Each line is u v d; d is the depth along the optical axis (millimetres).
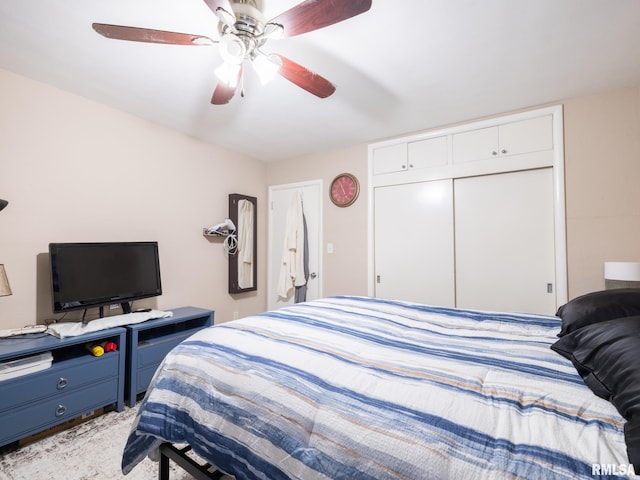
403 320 1569
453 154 2785
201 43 1363
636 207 2107
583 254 2252
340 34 1623
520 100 2357
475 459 581
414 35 1632
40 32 1604
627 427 590
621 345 770
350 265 3342
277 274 3906
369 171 3223
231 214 3461
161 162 2820
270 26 1268
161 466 1301
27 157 2033
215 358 1105
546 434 616
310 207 3674
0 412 1548
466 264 2746
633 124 2131
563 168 2324
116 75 2014
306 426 781
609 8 1439
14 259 1976
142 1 1405
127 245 2418
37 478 1426
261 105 2432
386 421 703
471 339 1259
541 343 1184
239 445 882
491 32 1611
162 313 2447
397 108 2484
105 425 1873
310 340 1203
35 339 1826
